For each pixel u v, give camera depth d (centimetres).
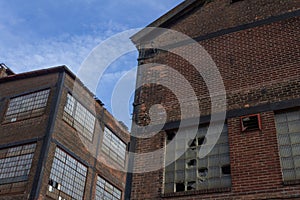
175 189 840
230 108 870
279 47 895
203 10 1109
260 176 741
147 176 876
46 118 1628
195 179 830
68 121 1720
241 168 772
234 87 898
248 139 801
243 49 949
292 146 764
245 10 1023
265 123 804
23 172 1509
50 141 1551
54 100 1670
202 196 776
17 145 1614
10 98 1836
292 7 943
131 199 855
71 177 1673
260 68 889
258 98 847
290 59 860
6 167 1578
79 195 1712
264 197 712
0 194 1493
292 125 789
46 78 1795
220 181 797
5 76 1986
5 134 1689
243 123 830
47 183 1487
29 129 1639
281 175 723
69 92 1766
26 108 1742
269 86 850
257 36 949
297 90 810
